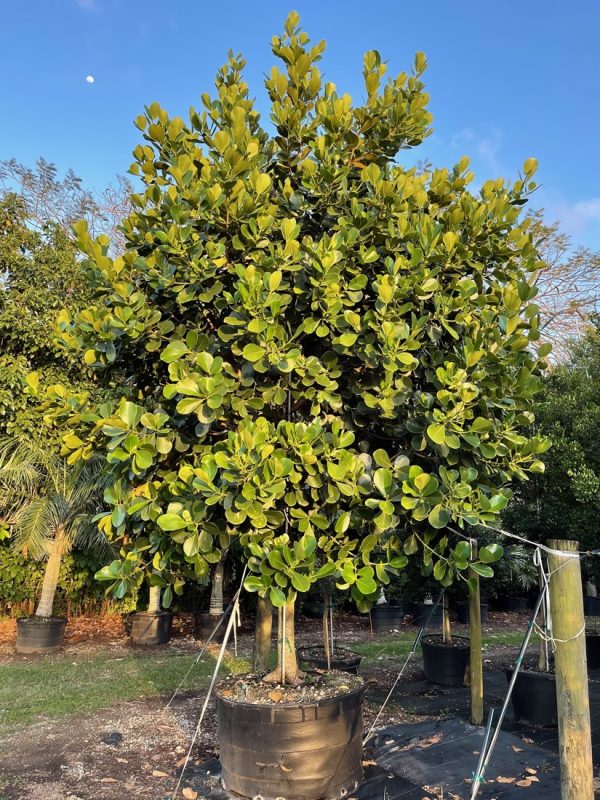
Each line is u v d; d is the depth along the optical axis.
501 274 3.39
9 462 7.67
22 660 7.04
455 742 3.79
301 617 11.17
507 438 3.17
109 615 9.52
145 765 3.67
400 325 2.84
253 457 2.51
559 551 2.42
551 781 3.23
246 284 2.67
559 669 2.37
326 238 2.89
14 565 8.45
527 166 3.54
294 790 2.92
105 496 3.04
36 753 3.89
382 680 6.24
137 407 2.88
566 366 7.41
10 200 8.68
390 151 3.59
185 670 6.36
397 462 2.90
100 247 3.05
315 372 2.87
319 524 2.83
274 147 3.60
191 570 3.22
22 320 7.97
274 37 3.60
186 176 3.14
